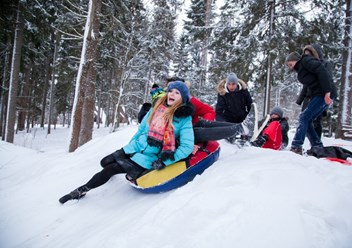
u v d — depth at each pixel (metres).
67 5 12.72
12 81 12.76
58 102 24.25
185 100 3.04
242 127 4.14
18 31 12.69
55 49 19.08
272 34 10.96
